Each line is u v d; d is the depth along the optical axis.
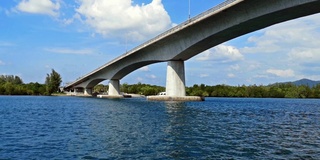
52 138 19.47
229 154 14.87
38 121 30.25
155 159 13.86
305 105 79.31
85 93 166.50
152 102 69.50
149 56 77.50
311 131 23.97
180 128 24.25
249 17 44.09
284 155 14.78
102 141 18.25
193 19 54.84
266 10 41.16
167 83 71.00
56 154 14.84
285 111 51.12
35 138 19.52
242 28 49.16
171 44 66.56
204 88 169.00
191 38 58.75
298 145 17.42
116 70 107.44
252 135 21.17
